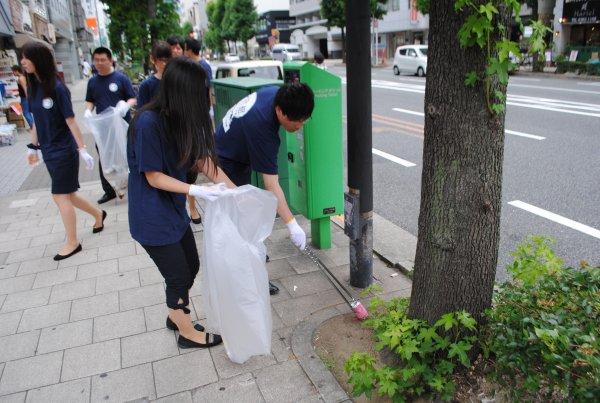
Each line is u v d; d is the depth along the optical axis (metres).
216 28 69.38
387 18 40.88
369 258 3.60
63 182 4.28
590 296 2.41
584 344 2.01
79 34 49.88
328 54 56.44
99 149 5.47
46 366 2.91
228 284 2.53
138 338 3.16
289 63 4.59
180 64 2.44
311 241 4.51
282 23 74.38
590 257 4.29
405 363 2.63
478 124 2.26
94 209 4.91
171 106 2.45
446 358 2.54
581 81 19.03
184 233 2.79
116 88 5.70
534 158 7.61
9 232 5.16
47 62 3.98
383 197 6.32
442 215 2.42
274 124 2.92
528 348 2.18
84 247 4.65
